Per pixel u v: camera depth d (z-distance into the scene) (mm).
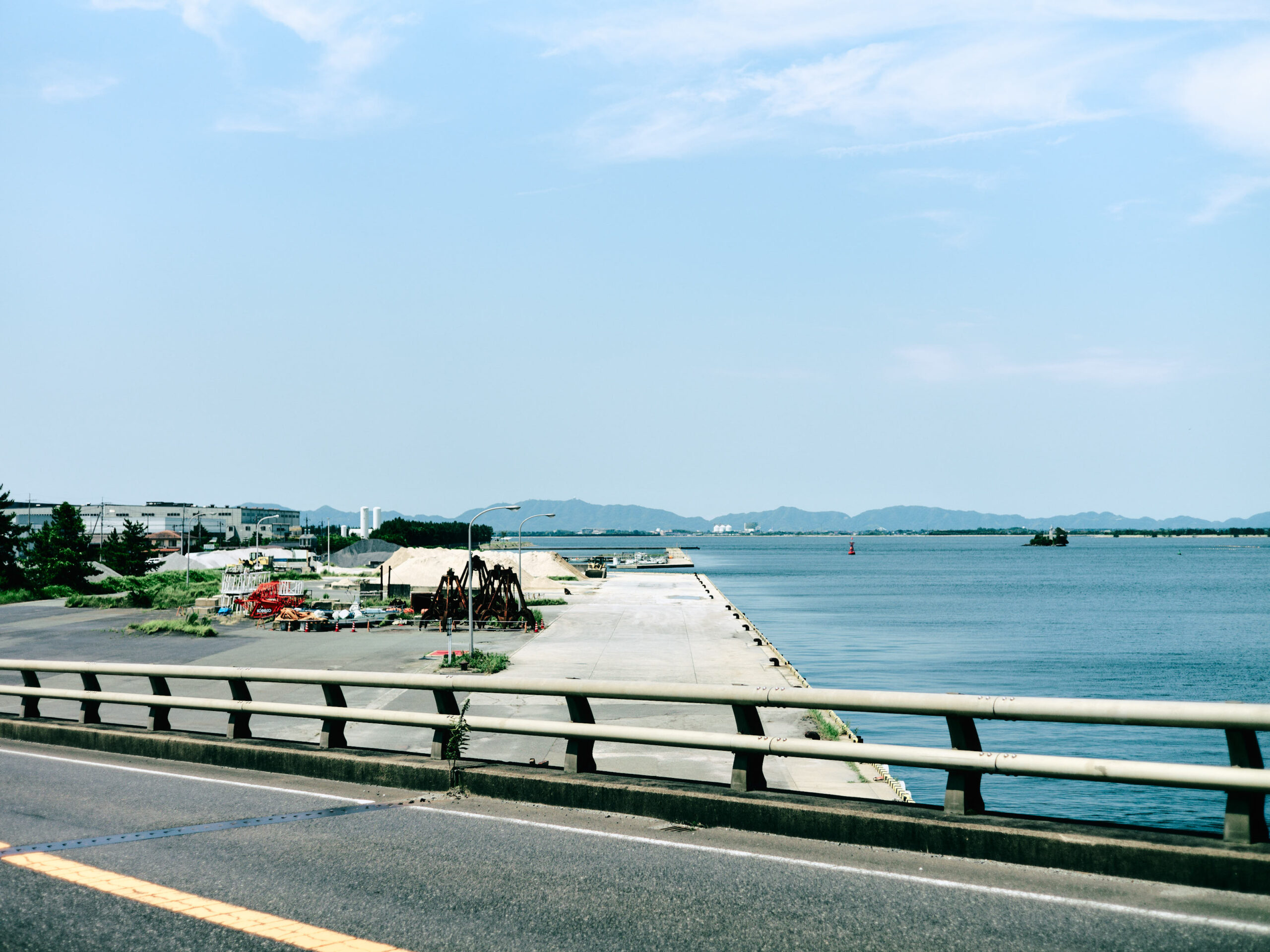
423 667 38031
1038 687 49062
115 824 8047
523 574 98188
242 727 10680
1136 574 189000
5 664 12906
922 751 6996
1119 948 5199
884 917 5719
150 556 129750
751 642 48656
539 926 5699
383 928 5711
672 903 6016
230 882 6535
